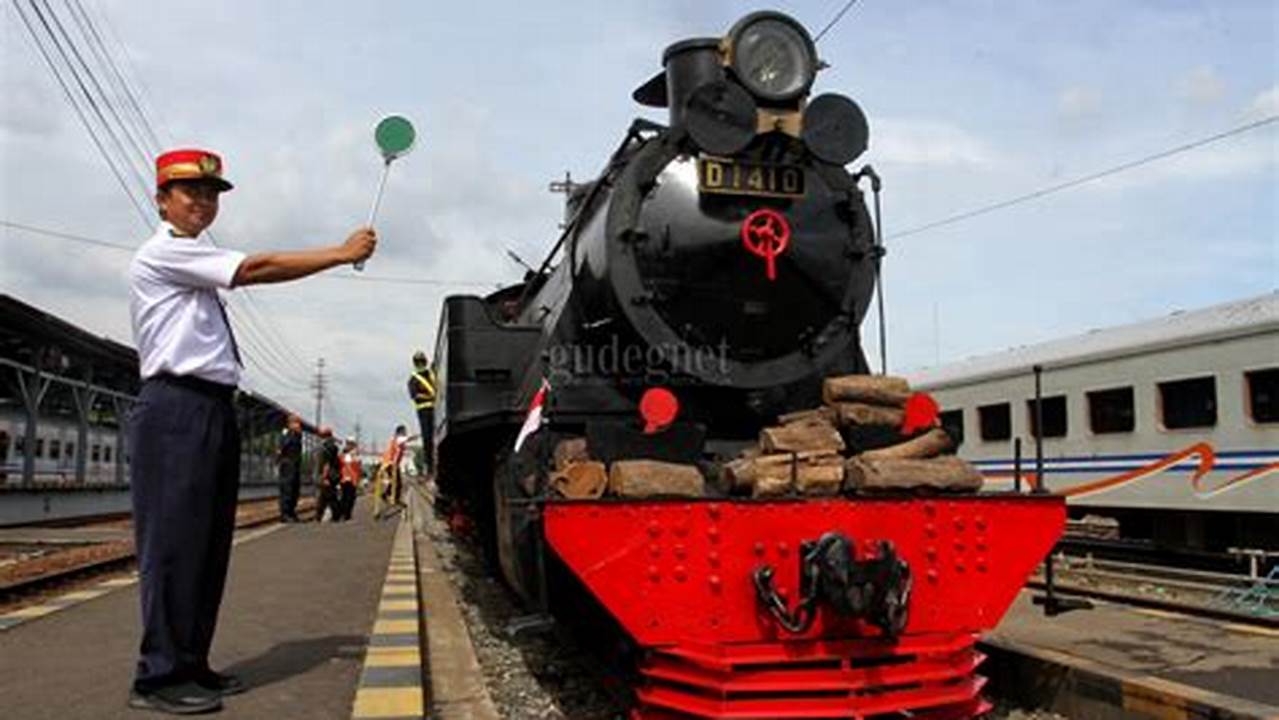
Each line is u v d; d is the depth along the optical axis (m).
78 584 9.90
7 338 22.05
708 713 5.04
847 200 7.21
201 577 4.76
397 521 21.02
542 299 8.59
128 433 4.75
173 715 4.64
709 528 5.22
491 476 8.62
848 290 7.15
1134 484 16.30
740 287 6.88
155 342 4.62
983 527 5.60
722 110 6.74
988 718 6.84
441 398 8.88
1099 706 6.58
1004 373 19.30
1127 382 16.52
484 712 5.98
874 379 6.06
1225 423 14.76
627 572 5.11
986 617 5.57
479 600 10.61
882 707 5.18
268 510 28.17
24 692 5.08
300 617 7.48
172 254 4.60
